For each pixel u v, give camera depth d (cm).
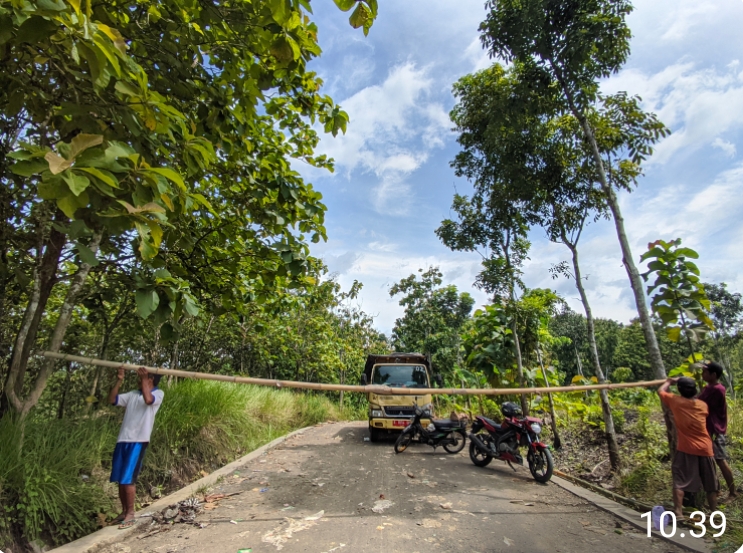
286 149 682
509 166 790
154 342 845
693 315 536
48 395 645
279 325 1470
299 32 332
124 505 449
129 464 445
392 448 934
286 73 421
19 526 379
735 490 481
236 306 701
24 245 421
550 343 1084
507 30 666
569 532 434
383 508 507
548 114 720
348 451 890
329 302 1670
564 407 937
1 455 389
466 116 893
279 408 1188
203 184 556
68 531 407
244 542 406
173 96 412
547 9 644
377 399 1007
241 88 434
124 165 212
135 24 369
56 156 165
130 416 458
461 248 944
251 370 1709
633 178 770
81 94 279
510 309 890
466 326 1425
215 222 616
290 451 874
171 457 628
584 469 677
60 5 190
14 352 473
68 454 455
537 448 656
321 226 612
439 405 1541
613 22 613
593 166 761
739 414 709
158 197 231
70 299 489
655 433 667
